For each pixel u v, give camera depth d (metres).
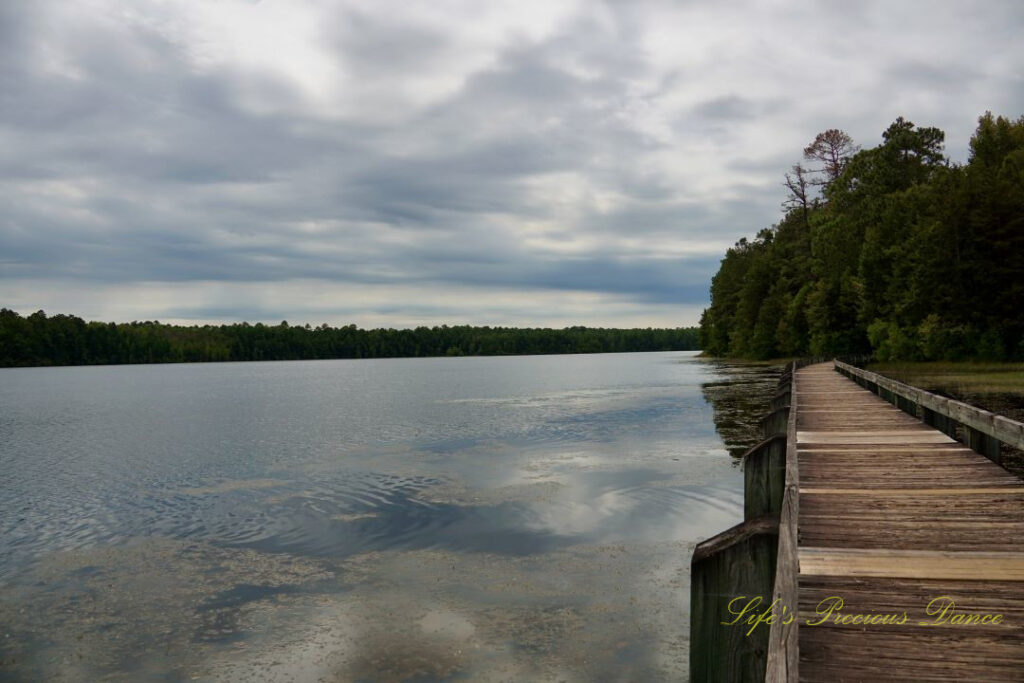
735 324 94.88
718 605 3.68
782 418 10.56
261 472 17.86
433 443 22.02
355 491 14.85
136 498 15.26
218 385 70.75
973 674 3.37
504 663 6.66
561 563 9.52
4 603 8.89
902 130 59.47
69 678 6.82
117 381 85.25
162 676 6.79
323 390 56.69
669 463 16.44
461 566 9.59
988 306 45.06
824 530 5.73
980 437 8.86
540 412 31.09
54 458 21.59
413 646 7.14
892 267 52.31
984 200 45.09
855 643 3.72
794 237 80.06
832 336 60.53
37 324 148.00
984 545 5.24
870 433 10.84
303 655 7.08
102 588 9.35
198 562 10.32
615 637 7.13
